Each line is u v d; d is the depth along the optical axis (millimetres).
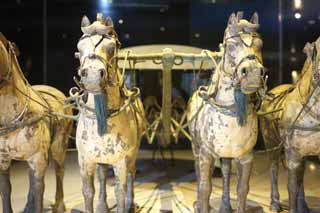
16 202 2906
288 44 4285
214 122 2059
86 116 2014
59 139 2525
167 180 3541
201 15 4672
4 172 2221
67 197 3027
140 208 2775
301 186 2607
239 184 2135
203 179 2145
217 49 4688
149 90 4160
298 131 2221
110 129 1990
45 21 4406
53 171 3809
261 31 4371
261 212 2672
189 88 4234
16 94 2090
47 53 4449
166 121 2775
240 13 1941
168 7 4656
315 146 2217
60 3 4434
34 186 2197
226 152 2074
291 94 2359
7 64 2068
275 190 2723
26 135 2096
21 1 4254
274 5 4297
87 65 1788
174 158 4391
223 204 2695
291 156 2281
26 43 4340
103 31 1864
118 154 2025
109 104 1973
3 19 4188
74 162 4219
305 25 4113
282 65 4340
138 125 2236
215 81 2121
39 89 2590
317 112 2178
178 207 2803
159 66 3596
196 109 2324
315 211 2660
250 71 1820
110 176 3668
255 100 2117
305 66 2299
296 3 4148
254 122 2072
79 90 2334
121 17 4645
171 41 4719
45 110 2254
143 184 3414
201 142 2135
